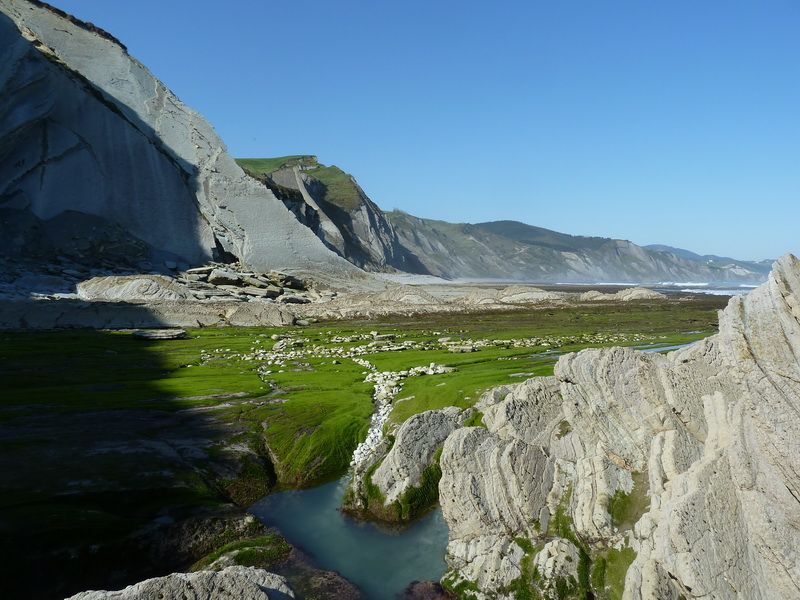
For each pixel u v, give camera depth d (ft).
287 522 75.15
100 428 96.12
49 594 55.77
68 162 361.10
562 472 66.44
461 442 70.03
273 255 421.18
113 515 67.10
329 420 102.63
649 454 60.80
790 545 46.78
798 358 49.03
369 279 449.06
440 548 68.64
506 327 242.58
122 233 355.36
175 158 432.66
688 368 62.90
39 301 226.99
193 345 190.60
